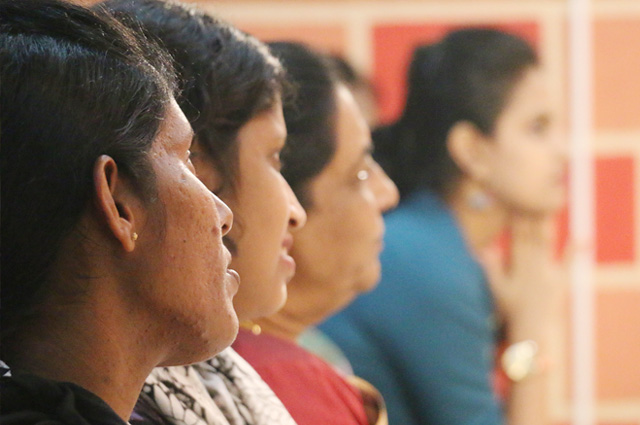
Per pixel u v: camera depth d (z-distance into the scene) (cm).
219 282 115
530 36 482
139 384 115
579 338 488
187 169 114
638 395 492
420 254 327
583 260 488
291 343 204
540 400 386
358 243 217
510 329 391
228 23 168
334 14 476
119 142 108
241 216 160
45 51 108
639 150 486
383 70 479
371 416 214
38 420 104
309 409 191
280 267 168
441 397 318
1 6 112
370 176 246
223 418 147
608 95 486
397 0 478
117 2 159
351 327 320
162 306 111
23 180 105
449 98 370
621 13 483
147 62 116
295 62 212
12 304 108
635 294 488
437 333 320
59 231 106
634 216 488
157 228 110
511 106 373
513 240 393
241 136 160
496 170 373
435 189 367
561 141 482
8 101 105
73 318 110
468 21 481
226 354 161
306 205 211
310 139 209
